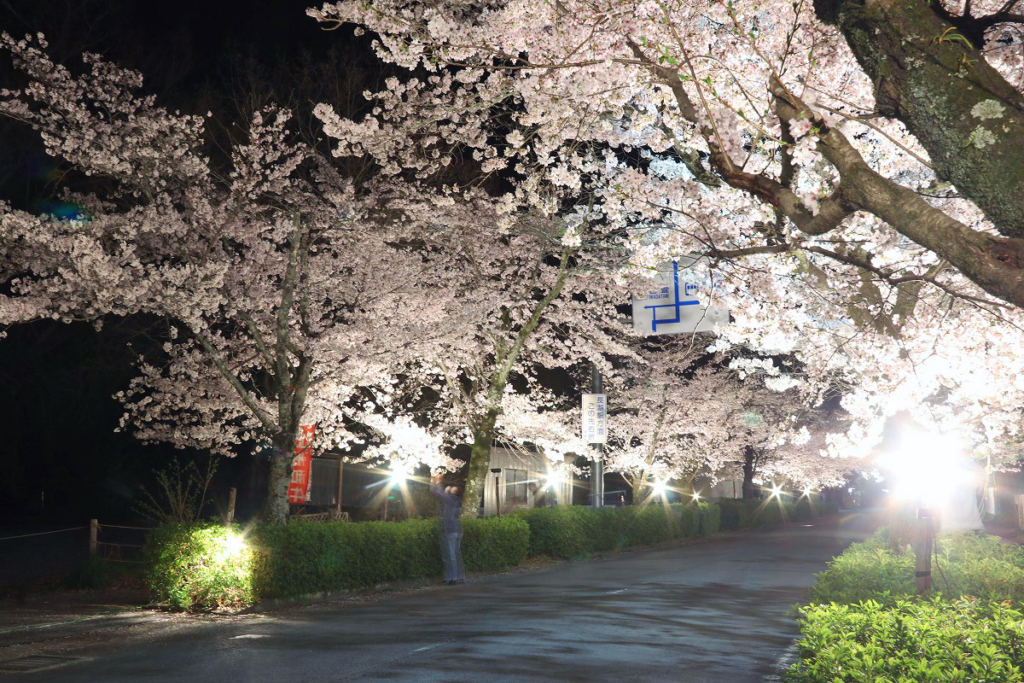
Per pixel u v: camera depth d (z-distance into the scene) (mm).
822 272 9156
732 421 36406
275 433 15086
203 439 18844
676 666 9156
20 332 22391
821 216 5105
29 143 21797
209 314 15492
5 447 22641
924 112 4359
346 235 16391
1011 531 30312
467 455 30047
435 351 18438
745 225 9086
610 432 34094
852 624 7391
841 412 39969
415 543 16703
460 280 20094
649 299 18484
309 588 13922
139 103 14961
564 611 13109
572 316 23156
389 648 9883
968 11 4691
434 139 15109
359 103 21656
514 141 11203
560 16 9102
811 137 5160
